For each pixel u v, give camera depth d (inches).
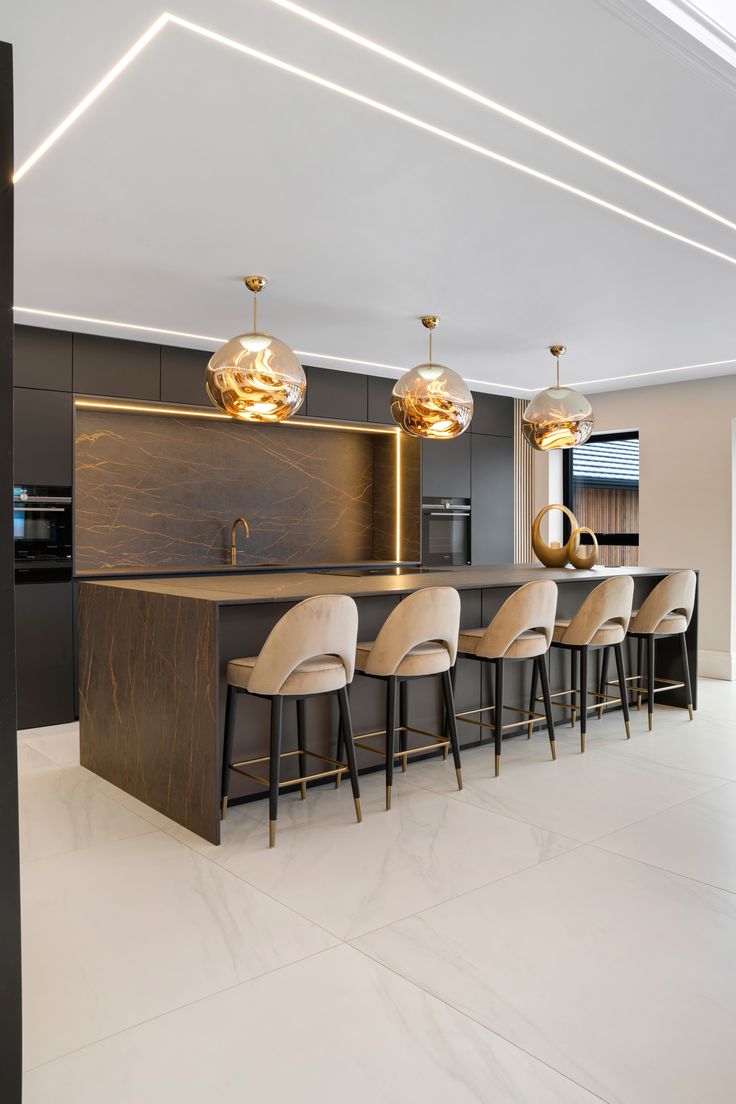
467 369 258.1
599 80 93.8
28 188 122.1
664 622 196.9
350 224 137.1
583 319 198.1
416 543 281.9
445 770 163.0
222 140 107.9
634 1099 69.3
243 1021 80.7
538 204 129.1
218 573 237.9
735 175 119.0
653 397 286.4
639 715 211.5
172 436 246.1
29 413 199.3
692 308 188.7
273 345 146.2
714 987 86.4
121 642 151.0
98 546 232.2
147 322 198.4
